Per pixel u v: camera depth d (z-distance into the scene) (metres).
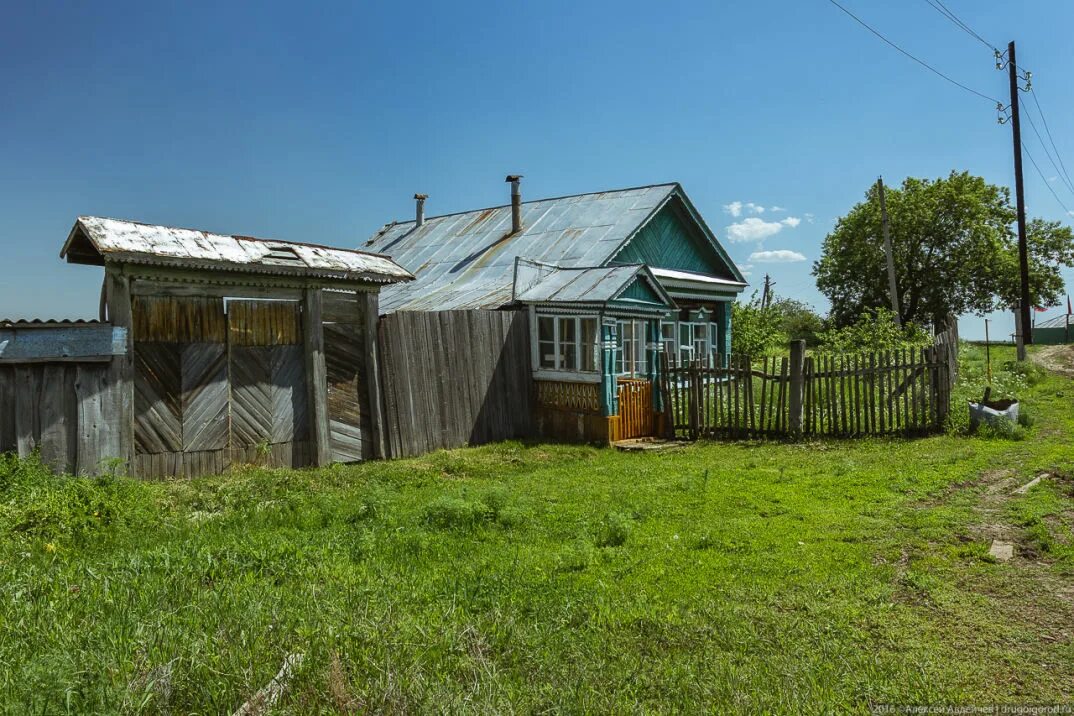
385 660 3.82
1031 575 5.43
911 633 4.52
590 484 9.24
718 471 9.77
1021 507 7.14
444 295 16.78
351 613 4.43
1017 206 29.02
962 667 4.07
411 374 11.52
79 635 3.94
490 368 12.88
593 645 4.33
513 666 4.03
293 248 10.25
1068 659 4.15
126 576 4.93
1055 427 11.85
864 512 7.33
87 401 8.12
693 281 19.30
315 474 9.48
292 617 4.30
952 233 42.50
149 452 8.70
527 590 5.15
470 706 3.47
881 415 11.73
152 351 8.78
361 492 8.61
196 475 9.09
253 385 9.71
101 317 8.80
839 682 3.89
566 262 17.06
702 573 5.65
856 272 45.47
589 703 3.62
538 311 13.52
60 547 5.97
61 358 7.88
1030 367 18.88
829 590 5.21
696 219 19.94
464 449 11.90
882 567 5.63
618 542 6.56
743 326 27.02
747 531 6.76
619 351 13.45
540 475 10.04
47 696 3.21
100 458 8.18
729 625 4.62
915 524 6.77
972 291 43.06
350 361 10.76
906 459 9.87
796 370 12.18
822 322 45.25
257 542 6.16
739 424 12.80
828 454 10.78
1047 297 44.88
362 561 5.84
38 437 7.76
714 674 3.96
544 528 7.05
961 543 6.23
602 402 12.59
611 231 17.72
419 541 6.38
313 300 10.24
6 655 3.67
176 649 3.80
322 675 3.67
